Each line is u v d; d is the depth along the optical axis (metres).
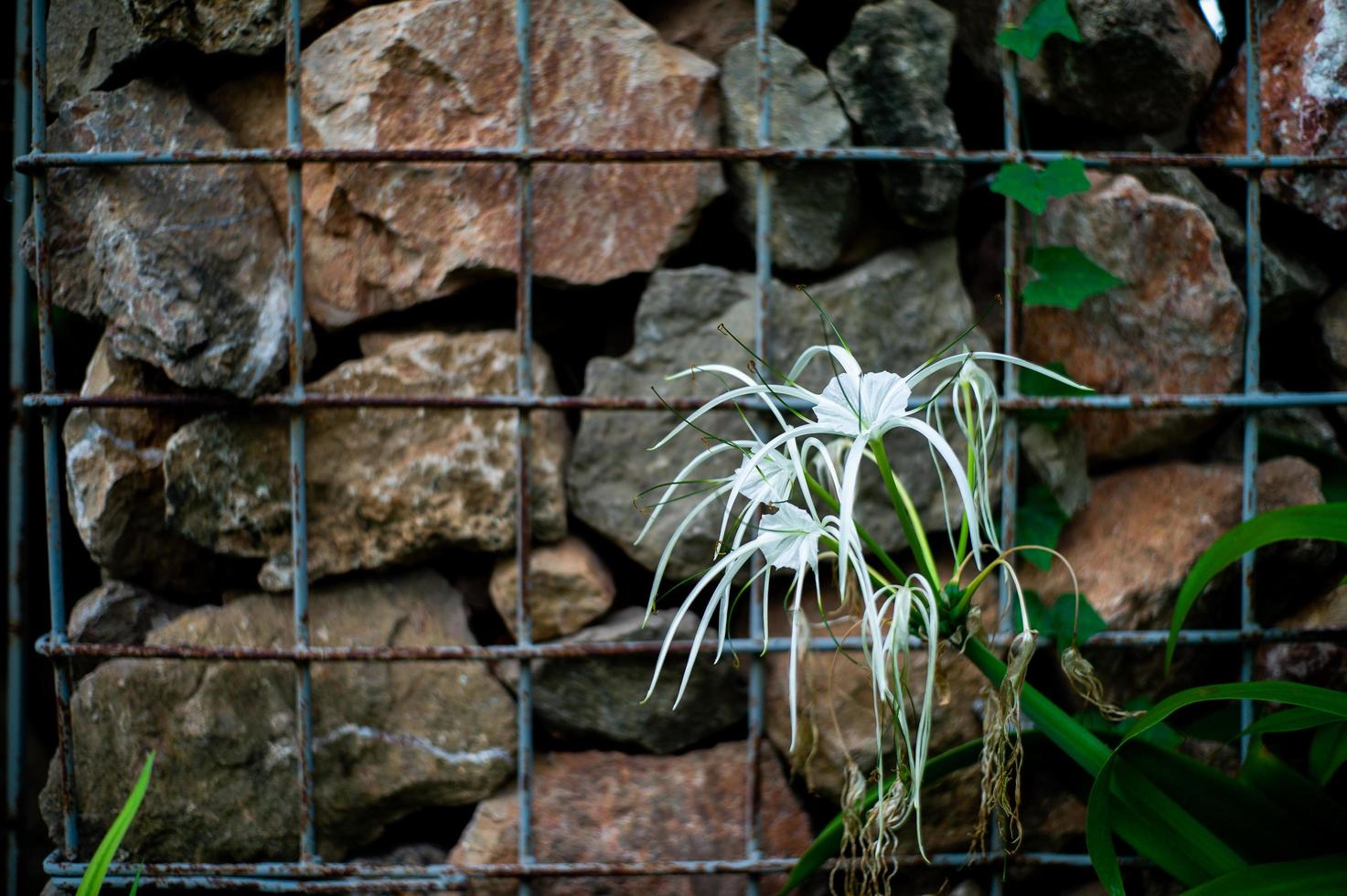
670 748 2.15
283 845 2.14
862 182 2.18
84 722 2.14
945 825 2.14
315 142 2.15
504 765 2.14
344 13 2.17
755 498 1.91
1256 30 2.13
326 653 2.10
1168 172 2.19
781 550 1.91
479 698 2.14
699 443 2.14
